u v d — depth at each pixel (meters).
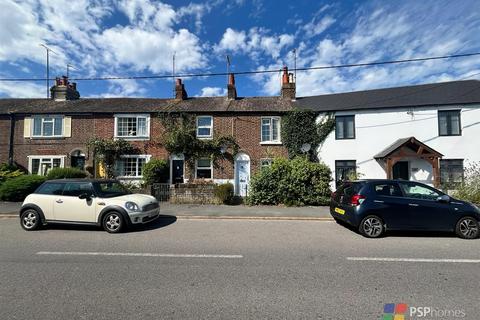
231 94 20.47
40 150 18.11
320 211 10.86
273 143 17.95
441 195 7.41
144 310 3.37
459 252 5.90
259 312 3.34
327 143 17.73
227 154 17.75
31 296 3.73
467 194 12.16
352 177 15.89
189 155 17.73
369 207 7.25
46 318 3.17
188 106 18.98
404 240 6.93
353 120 17.66
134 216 7.69
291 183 12.38
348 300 3.66
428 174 16.55
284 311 3.36
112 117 18.22
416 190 7.52
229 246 6.28
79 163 18.09
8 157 18.09
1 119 18.38
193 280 4.30
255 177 12.87
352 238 7.10
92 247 6.16
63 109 18.62
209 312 3.33
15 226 8.50
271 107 18.73
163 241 6.71
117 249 6.00
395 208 7.24
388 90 19.53
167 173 17.52
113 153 17.72
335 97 20.09
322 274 4.58
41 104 19.78
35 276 4.44
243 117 18.16
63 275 4.48
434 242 6.75
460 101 16.12
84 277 4.40
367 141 17.27
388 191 7.47
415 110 16.77
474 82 18.19
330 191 12.59
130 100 20.91
